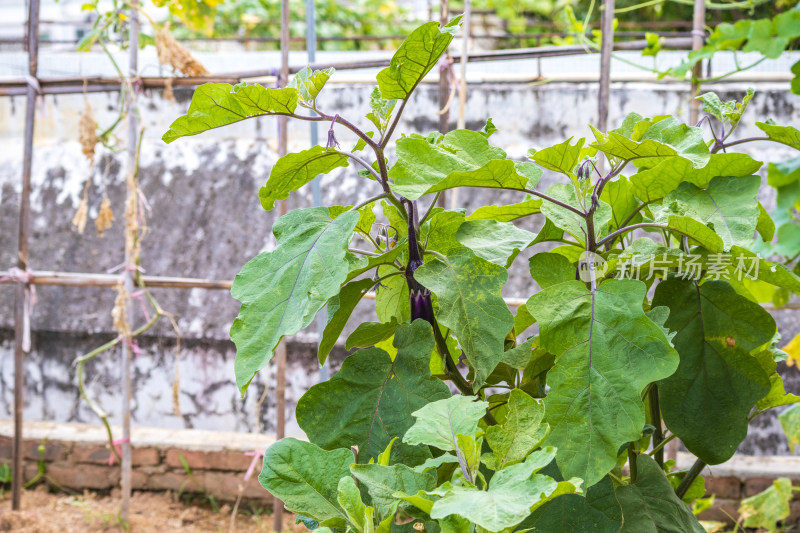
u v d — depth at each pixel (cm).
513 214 129
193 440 340
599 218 122
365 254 119
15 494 307
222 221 364
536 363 126
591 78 343
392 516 86
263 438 343
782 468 305
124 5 299
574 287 111
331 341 127
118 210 367
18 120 388
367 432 109
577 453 100
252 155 373
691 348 122
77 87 302
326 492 98
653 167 119
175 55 291
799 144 124
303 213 111
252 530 313
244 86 101
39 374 367
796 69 257
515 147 354
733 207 119
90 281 298
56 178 377
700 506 239
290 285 101
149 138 380
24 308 302
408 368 112
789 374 325
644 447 150
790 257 263
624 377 101
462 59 274
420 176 106
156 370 359
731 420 118
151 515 320
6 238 372
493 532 70
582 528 105
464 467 87
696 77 281
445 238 127
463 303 110
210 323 355
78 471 343
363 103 361
